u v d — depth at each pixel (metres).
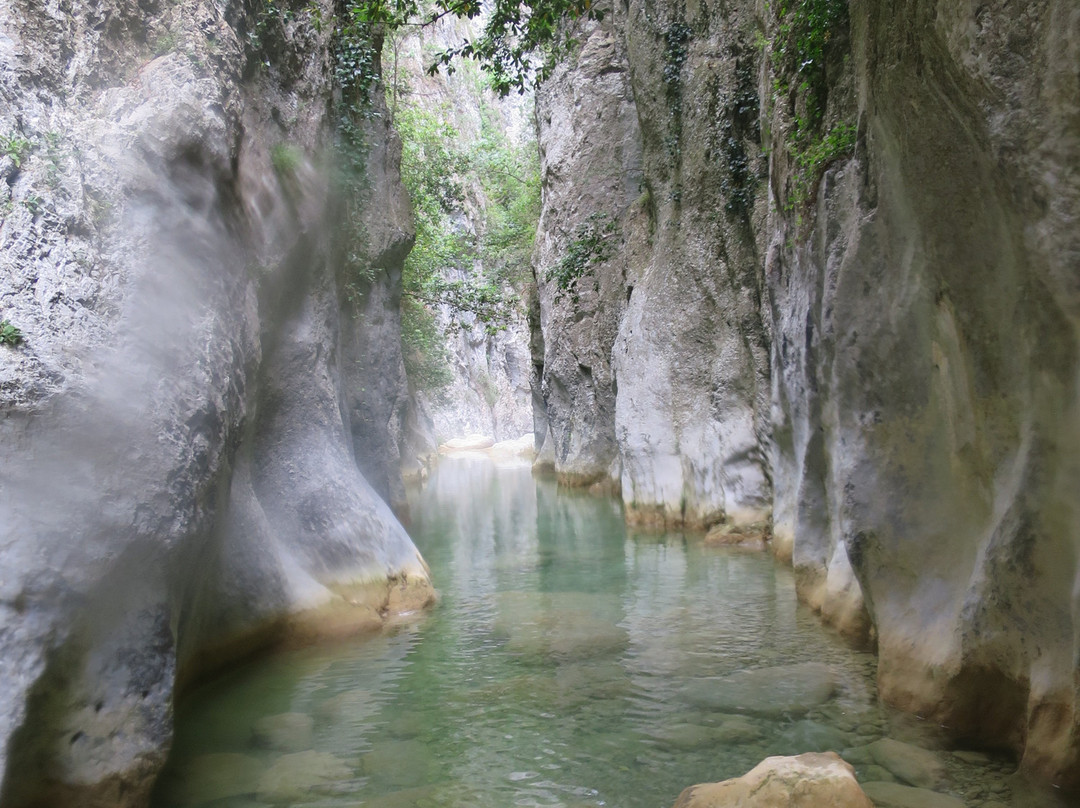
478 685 5.76
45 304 3.82
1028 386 3.81
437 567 10.59
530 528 13.95
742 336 12.03
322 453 7.99
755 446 11.90
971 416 4.40
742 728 4.80
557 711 5.21
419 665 6.27
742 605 7.85
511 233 30.73
